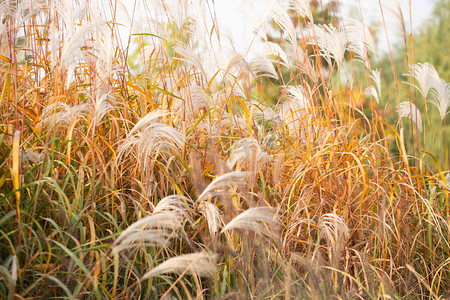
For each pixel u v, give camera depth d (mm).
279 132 3240
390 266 2426
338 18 3291
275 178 2590
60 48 2902
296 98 3430
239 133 2947
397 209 2883
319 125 3293
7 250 1824
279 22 3119
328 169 2963
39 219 1940
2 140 1980
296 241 2559
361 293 2266
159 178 2525
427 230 2854
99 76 2740
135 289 1888
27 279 1748
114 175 2443
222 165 2121
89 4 2666
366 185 2652
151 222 1650
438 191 3322
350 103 3266
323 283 2143
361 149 3162
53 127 2299
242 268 2084
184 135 2357
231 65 2662
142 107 2766
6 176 1883
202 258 1700
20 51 2959
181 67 2855
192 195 2480
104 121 2566
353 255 2602
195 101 2625
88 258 1940
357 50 3277
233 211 2104
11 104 2428
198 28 2922
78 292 1625
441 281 2748
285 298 2008
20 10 2406
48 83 2725
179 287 2131
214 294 1976
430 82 3168
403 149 2840
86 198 2049
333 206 2826
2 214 1938
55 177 2074
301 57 3236
